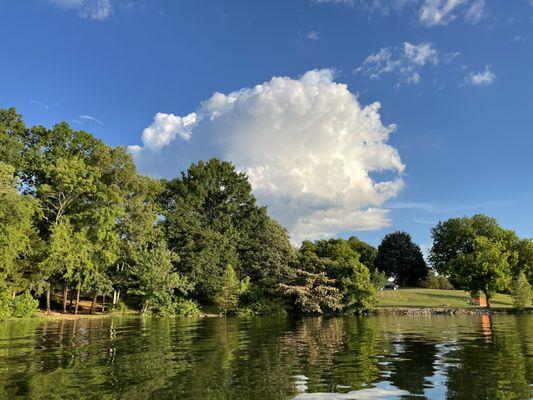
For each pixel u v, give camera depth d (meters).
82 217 43.41
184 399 8.75
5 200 32.66
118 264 48.28
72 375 11.20
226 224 61.50
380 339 19.31
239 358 14.03
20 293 41.19
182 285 46.94
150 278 44.28
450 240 75.06
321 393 9.20
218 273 52.84
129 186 50.06
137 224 48.50
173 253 49.84
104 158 47.75
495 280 47.88
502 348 15.59
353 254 80.81
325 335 21.59
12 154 42.97
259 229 62.31
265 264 53.34
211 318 39.97
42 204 44.12
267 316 42.78
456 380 10.27
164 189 58.34
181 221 55.28
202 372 11.56
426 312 42.28
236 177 65.31
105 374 11.33
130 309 48.66
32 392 9.39
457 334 21.06
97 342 18.89
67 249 39.19
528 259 65.81
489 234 71.56
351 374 11.16
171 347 17.02
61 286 46.12
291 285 46.47
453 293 60.53
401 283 91.62
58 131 47.09
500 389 9.33
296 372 11.49
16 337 21.05
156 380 10.55
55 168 41.47
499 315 38.53
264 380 10.50
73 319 36.56
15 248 33.09
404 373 11.21
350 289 43.38
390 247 92.12
